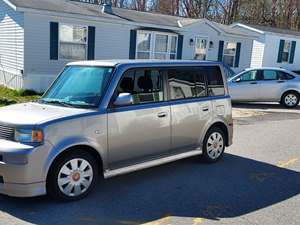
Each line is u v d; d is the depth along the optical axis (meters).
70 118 4.68
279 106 14.93
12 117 4.68
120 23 18.02
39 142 4.44
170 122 5.80
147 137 5.51
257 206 4.84
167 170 6.25
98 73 5.38
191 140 6.24
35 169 4.42
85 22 16.84
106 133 5.00
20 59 15.68
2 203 4.71
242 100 14.76
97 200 4.88
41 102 5.48
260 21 42.91
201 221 4.34
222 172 6.24
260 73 14.77
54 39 16.00
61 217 4.36
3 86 17.06
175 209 4.67
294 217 4.54
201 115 6.33
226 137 6.98
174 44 21.06
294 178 6.05
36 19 15.34
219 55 23.41
